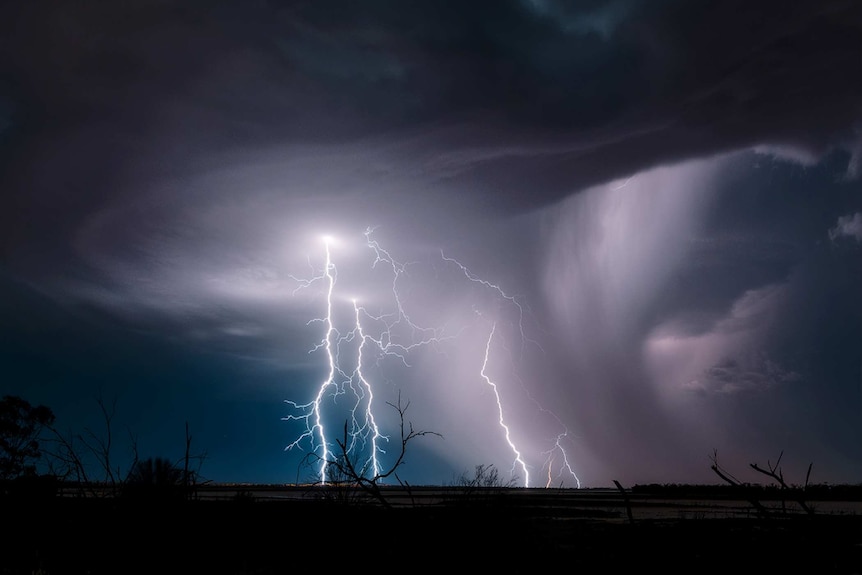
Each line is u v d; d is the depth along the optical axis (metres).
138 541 8.59
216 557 9.42
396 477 10.51
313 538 10.33
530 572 9.79
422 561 9.77
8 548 8.90
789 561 10.10
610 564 10.47
